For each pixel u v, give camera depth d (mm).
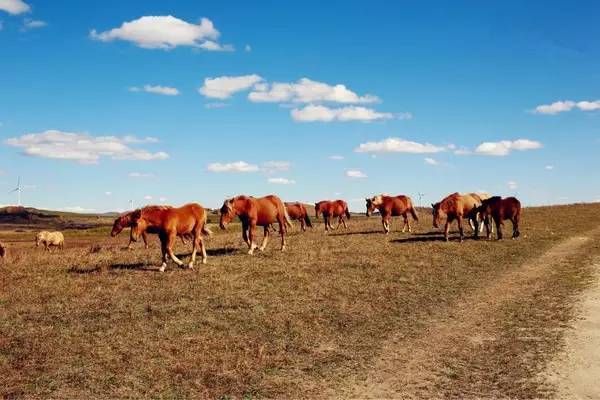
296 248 21219
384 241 23844
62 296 12523
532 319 11398
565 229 30875
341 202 34094
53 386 7340
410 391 7473
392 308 12281
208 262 17453
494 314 11930
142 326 10141
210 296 12625
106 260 18500
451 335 10281
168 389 7363
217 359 8547
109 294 12742
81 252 22922
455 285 15078
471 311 12234
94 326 10070
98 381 7543
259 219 19531
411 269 16922
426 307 12516
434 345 9633
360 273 15938
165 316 10844
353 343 9680
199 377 7820
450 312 12133
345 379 7914
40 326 10047
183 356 8617
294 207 32875
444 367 8469
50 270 16391
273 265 16828
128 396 7102
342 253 19797
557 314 11734
